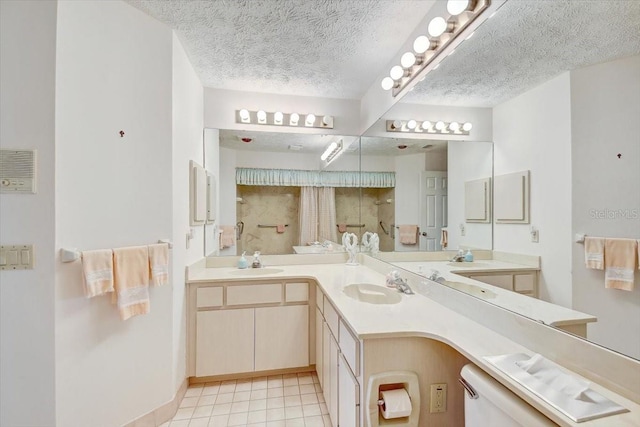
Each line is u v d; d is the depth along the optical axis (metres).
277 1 1.60
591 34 0.91
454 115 1.63
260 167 2.82
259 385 2.22
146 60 1.74
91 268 1.46
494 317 1.26
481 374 0.98
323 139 2.90
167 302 1.85
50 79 1.36
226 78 2.49
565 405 0.75
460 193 1.68
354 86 2.66
